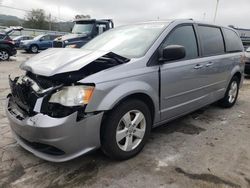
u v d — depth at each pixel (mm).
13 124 2984
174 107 3777
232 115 5090
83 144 2754
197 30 4250
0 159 3182
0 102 5535
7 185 2703
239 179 2877
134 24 4285
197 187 2725
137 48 3508
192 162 3211
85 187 2699
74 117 2625
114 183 2770
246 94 7062
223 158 3330
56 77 2730
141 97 3275
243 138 3977
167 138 3902
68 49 3457
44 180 2801
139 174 2934
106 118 2900
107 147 2971
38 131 2629
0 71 10305
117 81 2906
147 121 3354
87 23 12945
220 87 4957
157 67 3367
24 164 3088
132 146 3234
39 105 2688
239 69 5520
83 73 2799
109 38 4113
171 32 3719
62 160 2703
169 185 2750
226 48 5062
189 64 3879
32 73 3025
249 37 20750
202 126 4445
